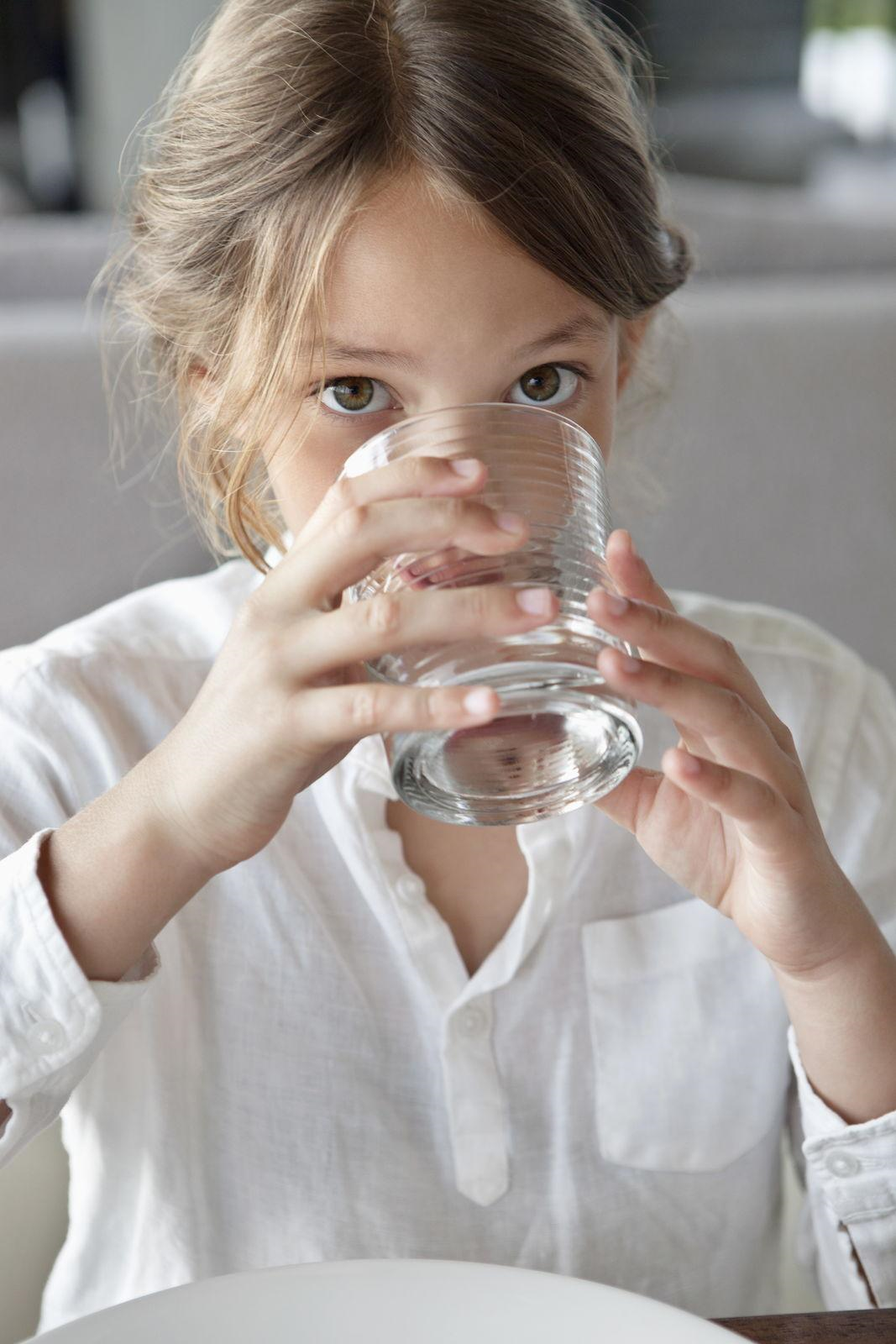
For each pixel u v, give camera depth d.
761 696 0.68
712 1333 0.54
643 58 1.21
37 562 1.40
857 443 1.55
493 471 0.58
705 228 1.78
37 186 5.68
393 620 0.55
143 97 5.55
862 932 0.78
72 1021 0.72
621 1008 1.00
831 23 6.55
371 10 0.84
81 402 1.38
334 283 0.75
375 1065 0.97
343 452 0.80
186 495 1.09
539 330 0.76
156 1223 0.95
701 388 1.52
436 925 0.96
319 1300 0.56
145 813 0.71
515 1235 0.96
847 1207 0.82
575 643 0.57
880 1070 0.80
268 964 0.97
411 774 0.62
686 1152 1.00
